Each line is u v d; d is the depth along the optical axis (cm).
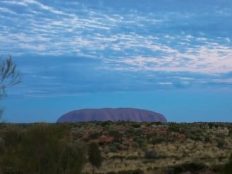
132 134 8344
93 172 4012
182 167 4275
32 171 2583
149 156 6081
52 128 2714
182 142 7912
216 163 4650
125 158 5925
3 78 2731
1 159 2553
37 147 2623
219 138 8256
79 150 2803
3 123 2845
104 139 7594
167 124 9775
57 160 2662
